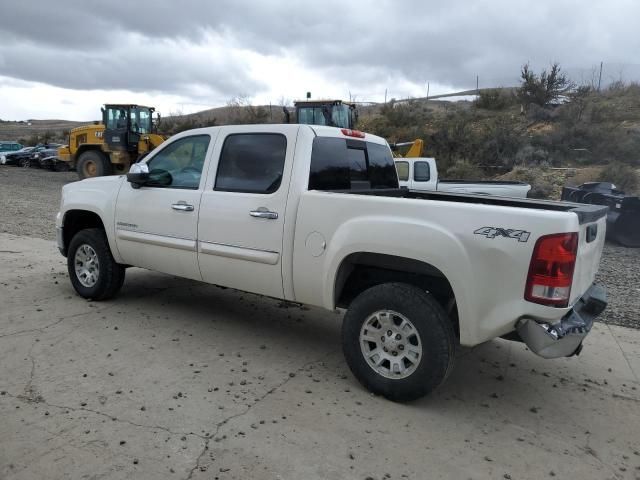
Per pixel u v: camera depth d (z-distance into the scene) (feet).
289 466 10.33
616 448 11.62
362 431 11.72
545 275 11.29
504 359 16.43
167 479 9.77
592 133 80.02
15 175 92.32
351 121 58.18
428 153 86.07
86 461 10.16
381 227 12.87
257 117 135.64
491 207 11.93
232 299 21.20
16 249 29.17
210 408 12.39
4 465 9.95
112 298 20.38
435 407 13.07
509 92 113.50
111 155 72.95
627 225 38.52
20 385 13.11
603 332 19.12
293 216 14.43
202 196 16.37
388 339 13.01
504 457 11.05
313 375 14.51
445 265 12.12
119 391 13.00
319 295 14.29
